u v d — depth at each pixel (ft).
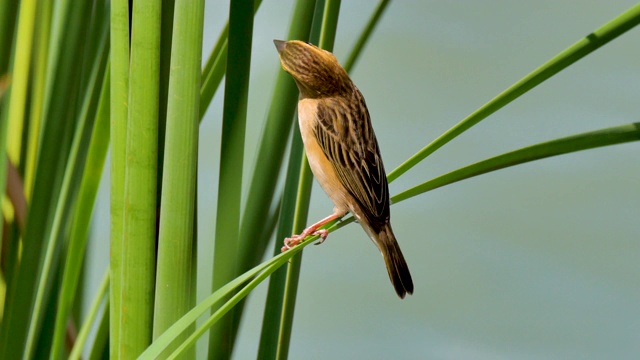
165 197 14.53
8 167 14.78
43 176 14.69
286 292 14.73
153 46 14.53
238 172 14.62
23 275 14.67
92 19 14.75
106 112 14.73
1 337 14.67
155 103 14.53
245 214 14.69
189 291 14.56
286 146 14.70
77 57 14.71
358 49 14.84
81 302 14.87
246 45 14.61
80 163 14.74
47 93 14.74
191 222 14.55
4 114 14.67
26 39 14.78
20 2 14.73
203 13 14.52
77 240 14.76
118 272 14.58
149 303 14.56
